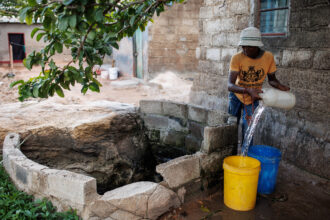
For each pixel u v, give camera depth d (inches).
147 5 141.3
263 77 159.3
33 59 122.6
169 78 470.0
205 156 152.5
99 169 196.5
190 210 138.9
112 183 196.1
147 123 238.8
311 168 173.6
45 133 202.5
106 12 115.0
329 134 166.2
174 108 222.1
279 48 195.6
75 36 123.4
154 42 458.6
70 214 119.2
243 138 171.8
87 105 262.5
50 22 108.3
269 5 210.8
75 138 203.3
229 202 141.6
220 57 256.1
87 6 104.7
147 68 466.3
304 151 178.1
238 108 173.8
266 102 143.4
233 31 239.3
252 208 141.3
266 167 149.0
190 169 145.0
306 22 175.8
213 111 193.9
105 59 666.2
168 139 229.6
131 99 373.1
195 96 292.5
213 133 155.1
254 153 159.8
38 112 238.2
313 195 153.1
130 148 217.2
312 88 175.5
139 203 122.4
